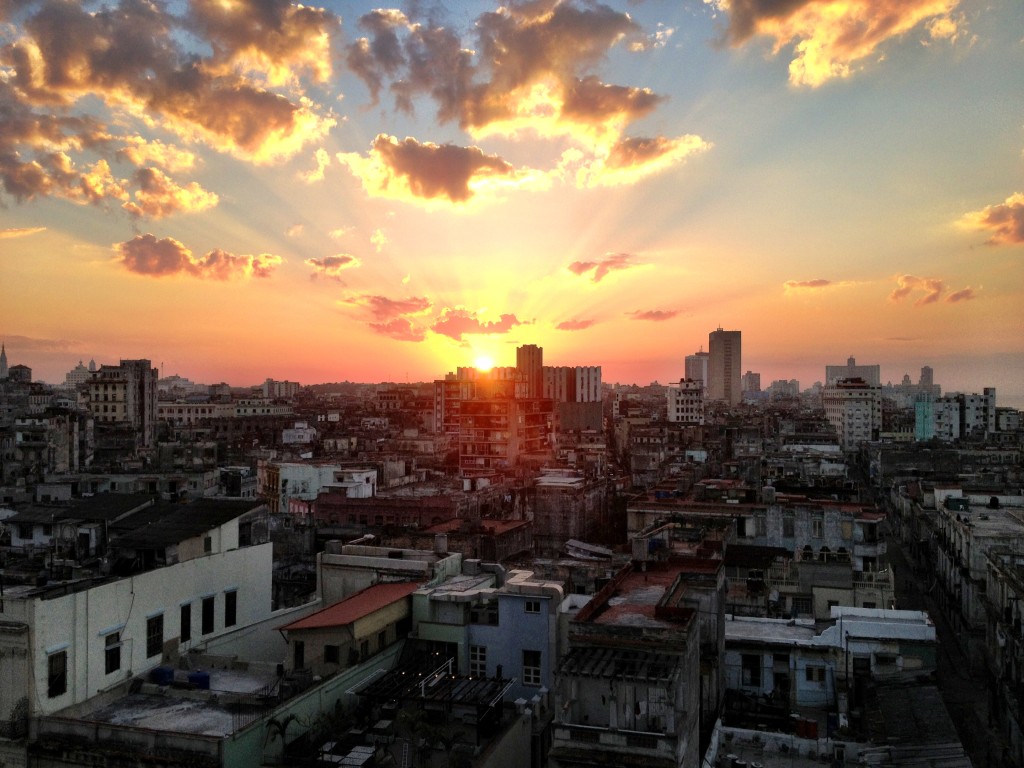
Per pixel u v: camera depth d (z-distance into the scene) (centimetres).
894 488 14200
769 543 7581
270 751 3347
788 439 18525
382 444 19362
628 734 3022
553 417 18912
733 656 5072
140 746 3250
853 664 4922
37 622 3478
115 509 5156
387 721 3606
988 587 6719
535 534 10088
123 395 19875
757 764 3988
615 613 3653
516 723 3716
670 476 11956
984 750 5612
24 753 3366
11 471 10875
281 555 7744
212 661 4219
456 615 4441
